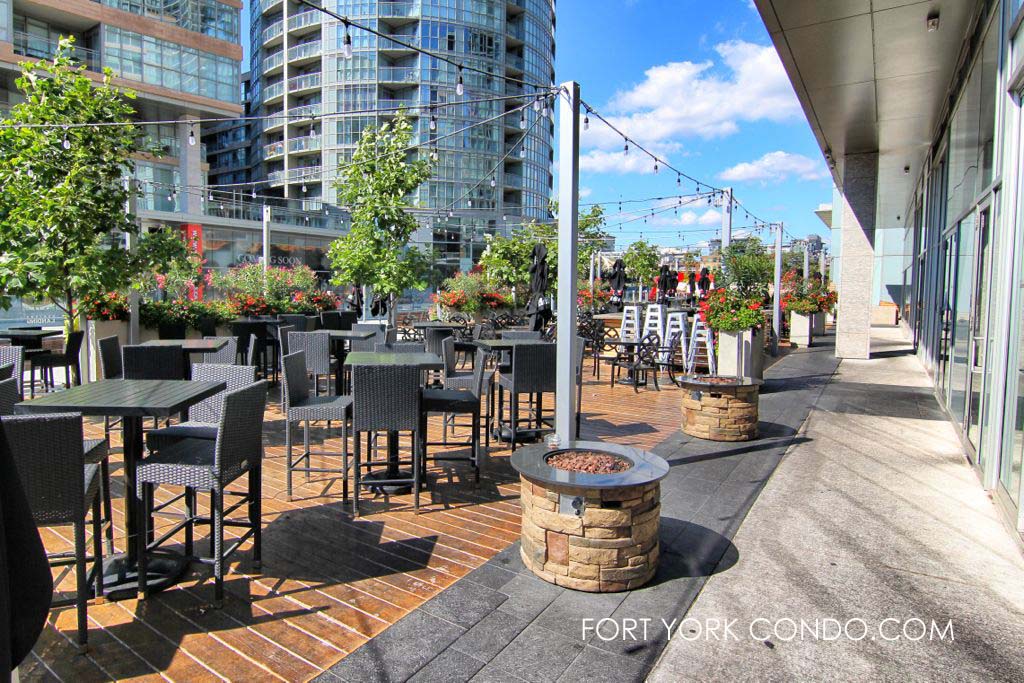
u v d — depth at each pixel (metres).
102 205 6.28
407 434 6.10
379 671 2.21
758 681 2.19
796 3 5.71
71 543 3.37
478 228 28.42
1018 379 3.70
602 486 2.75
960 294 6.28
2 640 1.01
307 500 4.11
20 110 6.02
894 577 3.02
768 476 4.68
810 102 8.82
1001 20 4.43
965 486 4.45
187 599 2.74
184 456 2.90
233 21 30.70
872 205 12.44
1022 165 3.94
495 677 2.19
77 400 2.74
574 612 2.66
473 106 42.81
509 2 45.06
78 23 26.48
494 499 4.17
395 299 9.24
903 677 2.22
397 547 3.34
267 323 8.86
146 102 28.45
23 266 5.68
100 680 2.15
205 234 25.33
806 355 13.77
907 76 7.61
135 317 7.89
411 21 43.06
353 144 44.22
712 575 3.02
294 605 2.69
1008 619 2.63
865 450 5.48
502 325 13.65
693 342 10.02
